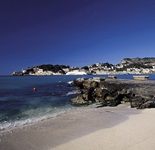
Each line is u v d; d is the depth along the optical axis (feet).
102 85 128.67
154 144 34.40
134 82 168.04
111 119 54.95
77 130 45.09
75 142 37.22
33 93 137.49
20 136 41.73
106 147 34.09
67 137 40.32
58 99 107.24
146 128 43.68
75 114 64.28
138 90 112.78
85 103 92.89
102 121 52.90
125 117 56.75
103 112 66.28
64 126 48.96
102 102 95.20
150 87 128.26
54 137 40.55
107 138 38.47
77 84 153.69
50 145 36.29
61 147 35.14
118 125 47.93
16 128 48.67
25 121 57.52
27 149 34.86
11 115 67.21
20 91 150.30
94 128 46.24
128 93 96.17
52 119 57.62
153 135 38.81
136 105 77.25
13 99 106.73
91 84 135.33
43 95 125.80
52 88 178.60
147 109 68.49
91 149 33.60
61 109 78.38
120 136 39.27
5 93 136.36
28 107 82.53
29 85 220.84
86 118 57.36
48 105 87.86
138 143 35.12
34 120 58.23
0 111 73.92
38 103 93.30
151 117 54.75
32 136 41.57
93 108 78.54
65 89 168.25
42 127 48.62
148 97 87.97
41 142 37.93
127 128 44.65
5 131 45.98
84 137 39.83
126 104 86.22
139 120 51.83
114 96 97.86
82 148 34.24
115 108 75.51
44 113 70.49
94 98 101.45
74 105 88.33
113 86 125.39
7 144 37.29
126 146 34.06
